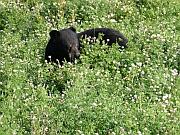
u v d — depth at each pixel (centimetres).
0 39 1716
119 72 1398
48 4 1972
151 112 1187
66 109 1198
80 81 1333
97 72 1373
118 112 1181
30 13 1928
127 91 1312
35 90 1295
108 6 1983
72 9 1942
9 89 1295
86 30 1634
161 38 1617
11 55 1560
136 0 2095
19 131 1119
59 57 1495
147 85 1348
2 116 1153
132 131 1131
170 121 1165
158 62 1488
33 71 1412
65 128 1134
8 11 1959
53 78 1388
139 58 1493
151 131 1144
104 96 1254
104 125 1148
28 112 1191
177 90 1345
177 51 1552
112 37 1599
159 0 2089
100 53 1481
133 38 1653
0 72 1380
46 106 1213
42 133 1112
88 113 1167
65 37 1513
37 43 1642
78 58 1498
